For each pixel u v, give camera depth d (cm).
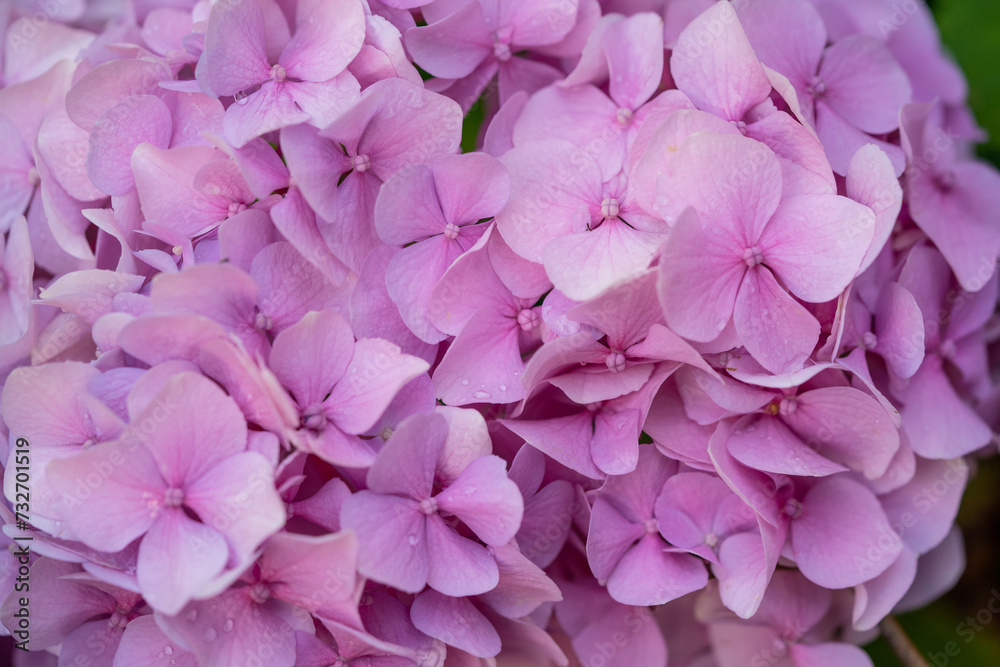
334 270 39
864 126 42
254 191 39
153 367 38
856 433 40
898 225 43
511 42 42
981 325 44
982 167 43
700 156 39
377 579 37
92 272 39
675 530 41
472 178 39
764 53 42
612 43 42
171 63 41
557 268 39
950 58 45
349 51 40
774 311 39
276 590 38
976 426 43
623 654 42
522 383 39
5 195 43
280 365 38
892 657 46
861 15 44
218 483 38
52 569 39
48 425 39
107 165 40
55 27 45
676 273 38
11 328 42
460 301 40
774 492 41
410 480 38
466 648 38
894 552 41
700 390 40
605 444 40
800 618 42
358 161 40
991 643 46
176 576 37
